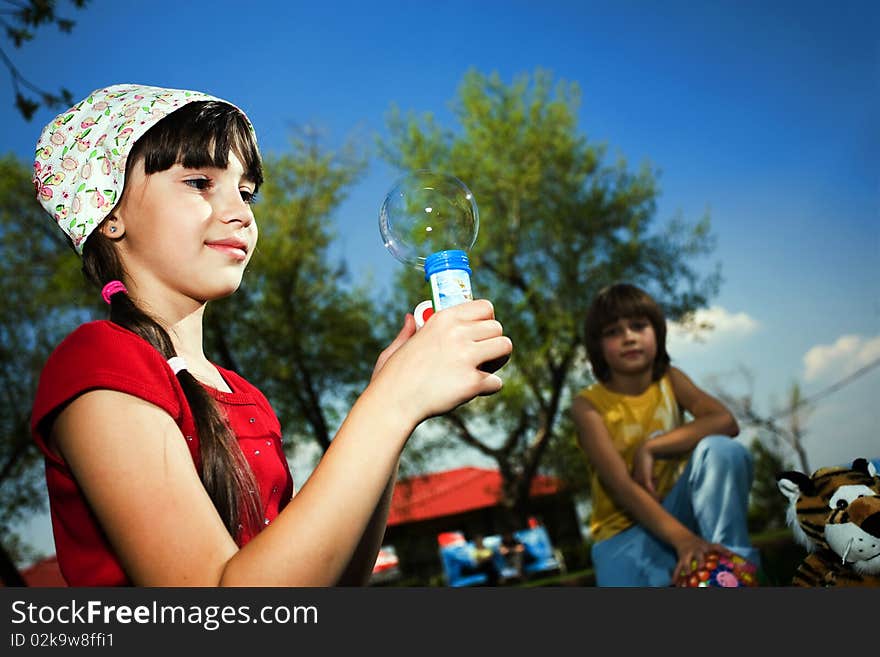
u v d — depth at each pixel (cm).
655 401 266
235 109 115
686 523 240
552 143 1709
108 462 77
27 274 1301
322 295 1602
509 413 1616
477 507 2444
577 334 1594
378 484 72
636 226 1673
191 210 104
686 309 1642
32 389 1286
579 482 1689
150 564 73
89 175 105
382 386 75
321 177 1597
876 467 161
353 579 105
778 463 1098
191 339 111
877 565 150
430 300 101
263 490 107
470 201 136
